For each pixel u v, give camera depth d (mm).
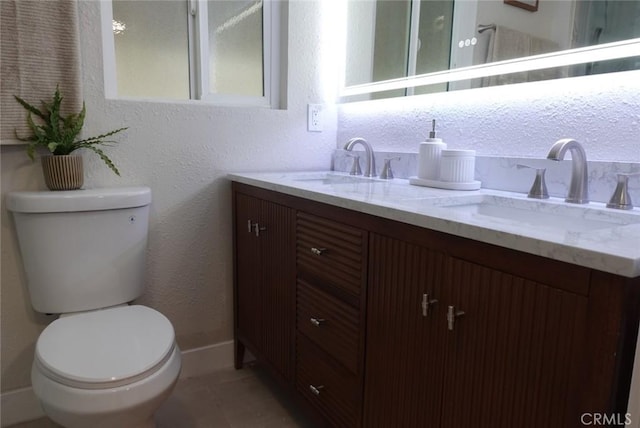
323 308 1288
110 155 1595
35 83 1404
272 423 1563
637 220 939
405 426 1012
